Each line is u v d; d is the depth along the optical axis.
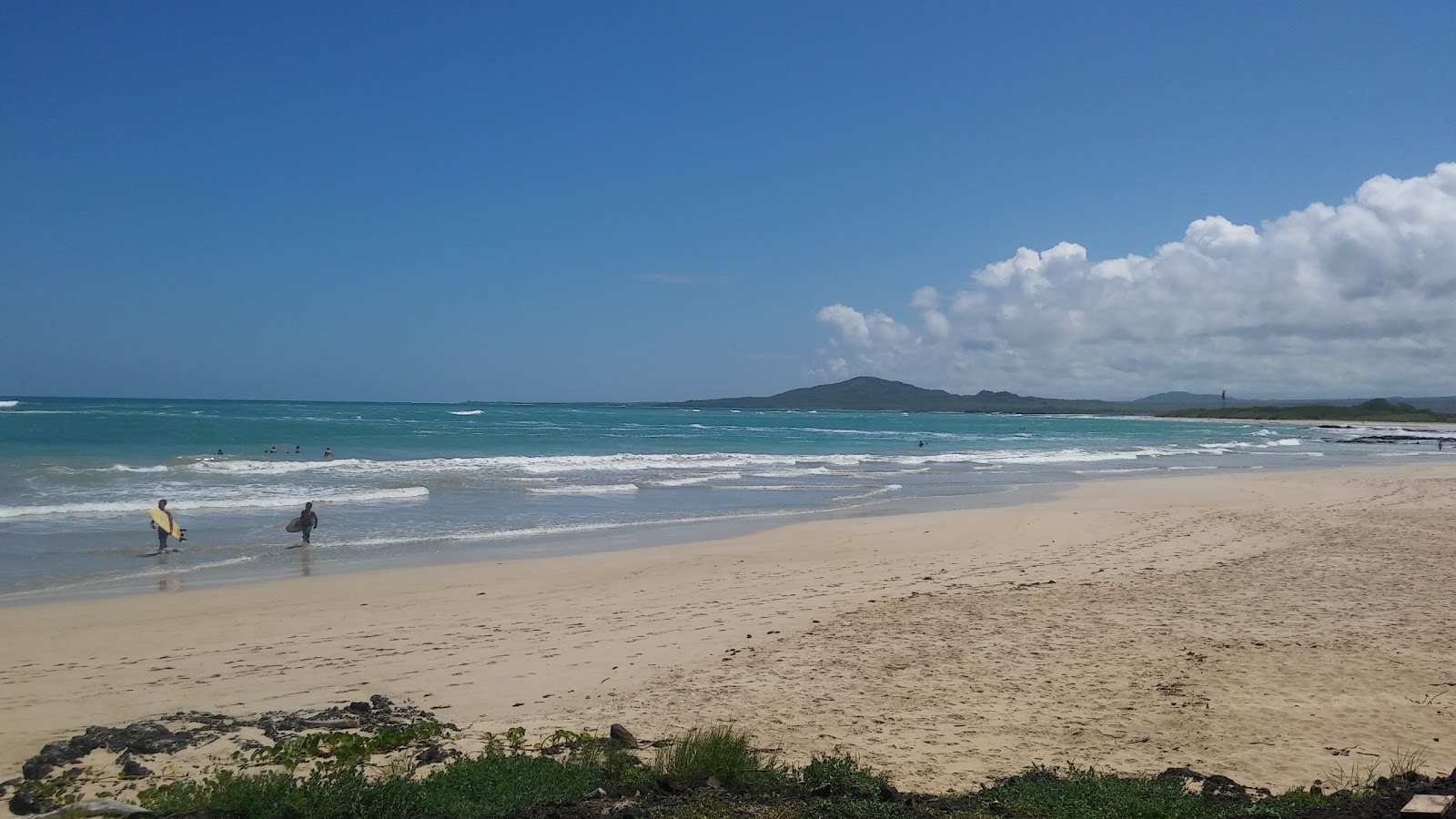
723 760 6.26
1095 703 8.05
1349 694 8.16
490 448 47.41
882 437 75.06
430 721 7.84
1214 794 5.93
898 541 18.50
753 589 13.62
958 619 11.38
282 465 32.16
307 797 5.70
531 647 10.31
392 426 65.75
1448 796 5.31
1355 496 27.84
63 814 5.46
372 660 9.81
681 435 67.81
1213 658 9.41
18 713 7.98
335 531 19.48
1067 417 197.88
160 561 15.96
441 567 15.52
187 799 5.71
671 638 10.69
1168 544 17.94
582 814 5.60
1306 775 6.36
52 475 27.23
